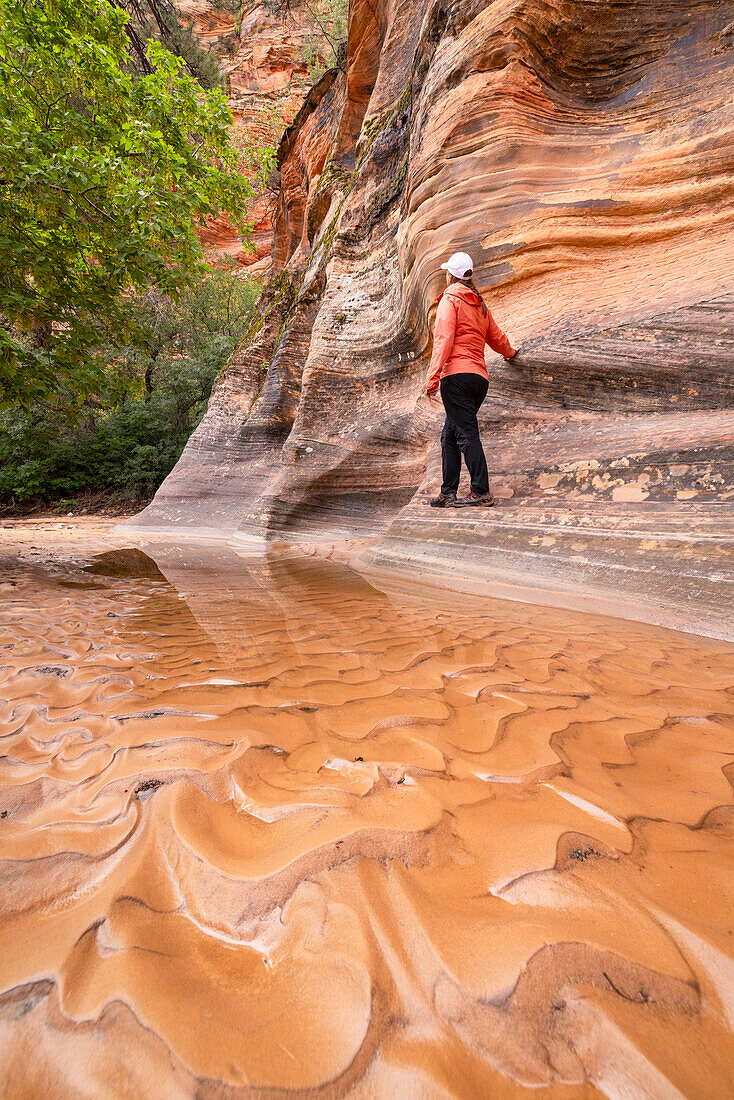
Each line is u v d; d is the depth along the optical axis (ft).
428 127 17.38
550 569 10.32
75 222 12.98
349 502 24.17
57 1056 1.68
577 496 11.27
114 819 2.89
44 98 15.10
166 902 2.31
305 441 25.30
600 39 14.14
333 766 3.43
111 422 54.19
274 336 38.34
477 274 16.16
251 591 10.91
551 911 2.21
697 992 1.86
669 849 2.60
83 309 14.48
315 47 51.39
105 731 3.99
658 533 9.09
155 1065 1.64
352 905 2.25
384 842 2.63
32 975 1.96
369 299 24.97
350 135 35.58
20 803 3.08
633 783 3.22
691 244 12.84
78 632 7.20
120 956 2.03
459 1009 1.81
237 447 35.35
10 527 33.76
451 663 5.66
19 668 5.55
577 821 2.82
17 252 12.39
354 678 5.21
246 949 2.08
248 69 91.50
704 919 2.17
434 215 17.03
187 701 4.58
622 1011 1.79
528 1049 1.68
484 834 2.72
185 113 18.11
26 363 13.08
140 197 13.48
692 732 3.92
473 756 3.56
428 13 18.47
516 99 15.08
